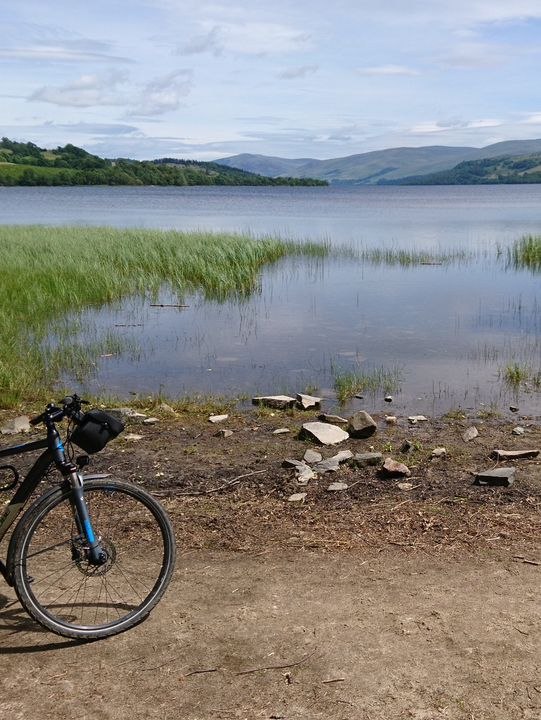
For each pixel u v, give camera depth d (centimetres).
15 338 1209
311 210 8219
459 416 837
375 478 620
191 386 992
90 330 1366
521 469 635
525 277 2195
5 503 574
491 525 507
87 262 2039
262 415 845
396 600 397
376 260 2683
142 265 2134
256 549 471
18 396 909
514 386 983
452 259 2694
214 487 601
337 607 391
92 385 991
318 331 1387
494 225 5031
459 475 623
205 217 6294
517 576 426
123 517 489
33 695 319
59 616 374
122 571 430
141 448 713
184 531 501
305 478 611
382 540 484
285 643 356
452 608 388
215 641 359
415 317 1530
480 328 1405
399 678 326
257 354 1192
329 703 310
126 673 334
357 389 966
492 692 315
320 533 498
